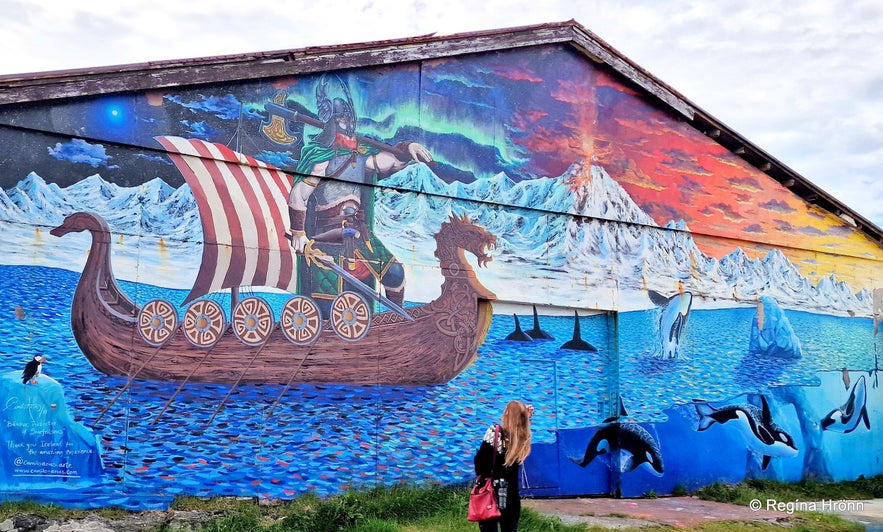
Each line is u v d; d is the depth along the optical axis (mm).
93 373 9781
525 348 13336
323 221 11531
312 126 11602
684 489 14477
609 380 14211
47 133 9805
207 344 10492
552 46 14133
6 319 9414
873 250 18219
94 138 10055
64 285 9734
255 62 11156
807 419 16531
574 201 14047
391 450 11656
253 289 10875
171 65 10516
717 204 15891
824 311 17219
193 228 10570
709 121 15664
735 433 15438
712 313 15555
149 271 10219
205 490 10219
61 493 9430
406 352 12000
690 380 15008
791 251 16953
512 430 7230
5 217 9508
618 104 14836
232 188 10891
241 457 10508
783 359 16391
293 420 10938
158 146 10430
